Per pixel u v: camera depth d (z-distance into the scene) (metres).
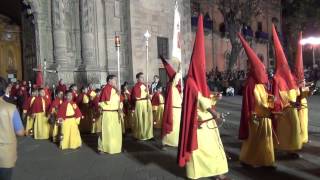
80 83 21.48
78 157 10.52
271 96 8.05
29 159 10.55
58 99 13.70
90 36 21.88
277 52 8.91
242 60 42.84
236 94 32.62
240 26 35.25
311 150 9.84
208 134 7.29
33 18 21.42
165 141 10.87
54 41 21.28
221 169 7.30
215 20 39.78
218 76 33.56
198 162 7.27
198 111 7.22
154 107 14.05
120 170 8.83
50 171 9.12
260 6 38.12
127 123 14.45
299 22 48.03
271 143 8.12
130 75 24.17
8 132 5.49
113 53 23.39
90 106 14.98
